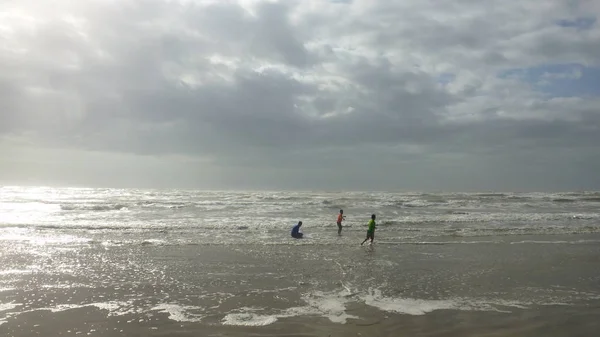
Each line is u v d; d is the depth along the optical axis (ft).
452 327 24.61
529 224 77.20
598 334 23.57
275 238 59.52
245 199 138.41
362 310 27.78
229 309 27.91
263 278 36.65
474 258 46.24
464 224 76.64
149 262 42.78
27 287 32.81
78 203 115.44
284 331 23.75
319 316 26.50
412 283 35.24
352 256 47.11
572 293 32.45
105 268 39.91
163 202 119.96
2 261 42.34
